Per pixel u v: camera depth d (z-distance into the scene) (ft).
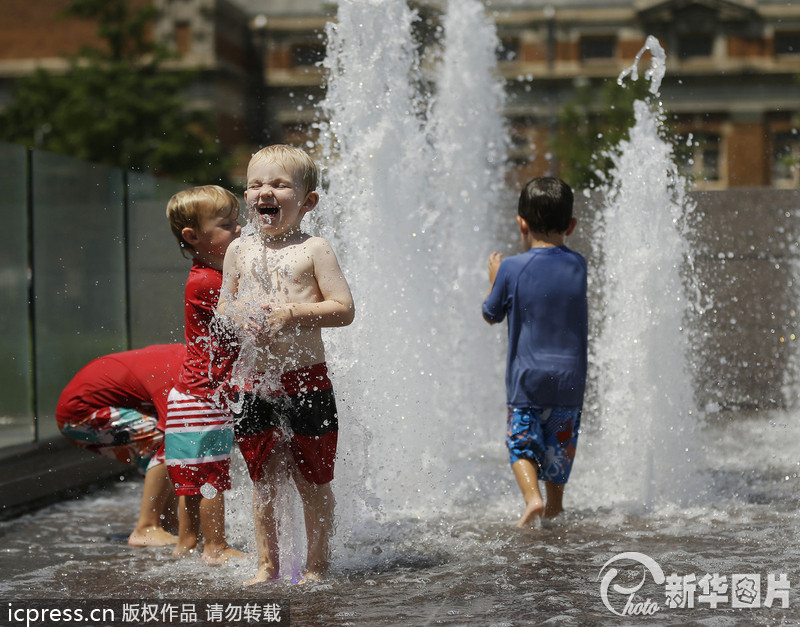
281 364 18.34
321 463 18.62
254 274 18.63
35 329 30.76
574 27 213.66
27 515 26.89
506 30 213.05
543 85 208.85
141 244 36.24
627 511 24.49
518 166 190.60
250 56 215.92
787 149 214.69
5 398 28.86
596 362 39.63
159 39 217.56
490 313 24.53
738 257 41.78
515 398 23.86
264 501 18.83
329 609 16.71
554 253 24.23
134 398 23.91
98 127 193.98
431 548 20.86
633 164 29.55
